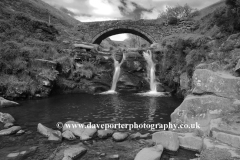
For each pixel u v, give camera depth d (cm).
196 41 1472
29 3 3706
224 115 656
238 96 680
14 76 1525
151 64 2239
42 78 1614
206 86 766
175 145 609
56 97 1614
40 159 561
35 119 977
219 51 1130
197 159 515
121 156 584
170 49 1852
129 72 2155
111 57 2308
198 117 716
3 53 1566
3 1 2925
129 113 1110
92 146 655
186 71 1408
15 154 591
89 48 2281
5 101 1222
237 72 794
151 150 585
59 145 659
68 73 1911
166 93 1873
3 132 751
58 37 2655
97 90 1948
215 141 555
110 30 3194
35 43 2030
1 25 2017
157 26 2988
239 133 549
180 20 2869
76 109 1195
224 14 1398
